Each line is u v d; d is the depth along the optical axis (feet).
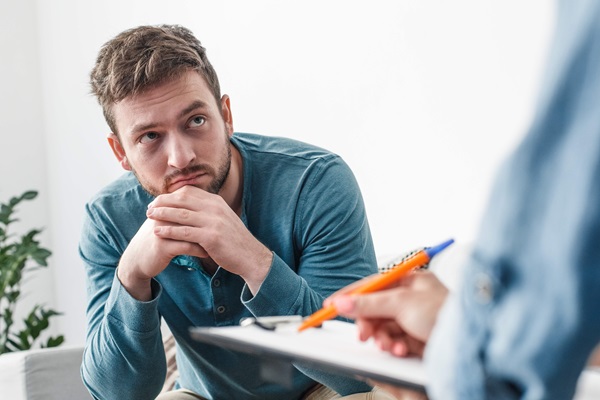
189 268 4.55
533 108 1.17
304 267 4.48
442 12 5.82
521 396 1.24
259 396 4.66
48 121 10.18
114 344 4.24
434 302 1.88
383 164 6.37
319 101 6.88
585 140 1.09
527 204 1.17
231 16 7.63
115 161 9.11
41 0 10.03
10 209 8.66
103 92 4.15
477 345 1.25
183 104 3.96
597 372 2.23
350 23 6.54
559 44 1.14
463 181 5.74
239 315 4.54
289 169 4.66
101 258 4.83
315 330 2.24
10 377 5.52
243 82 7.61
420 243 6.09
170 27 4.32
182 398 4.85
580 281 1.11
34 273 10.28
